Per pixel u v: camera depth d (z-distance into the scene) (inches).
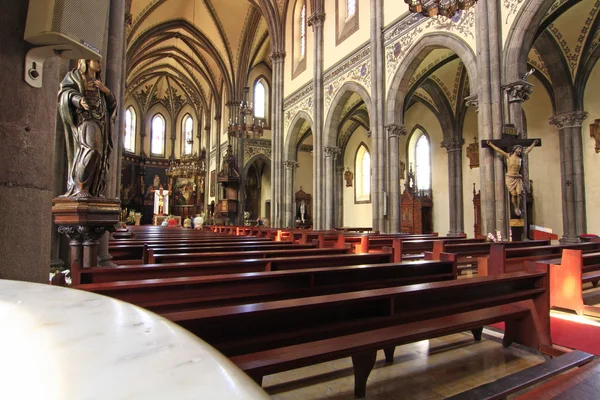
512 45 427.8
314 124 828.6
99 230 229.0
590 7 544.1
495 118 434.3
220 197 1446.9
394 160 608.1
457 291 160.7
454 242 418.0
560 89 631.2
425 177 948.0
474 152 816.3
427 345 183.5
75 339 32.3
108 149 242.4
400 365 160.2
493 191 428.1
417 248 398.3
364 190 1168.8
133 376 23.5
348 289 193.5
